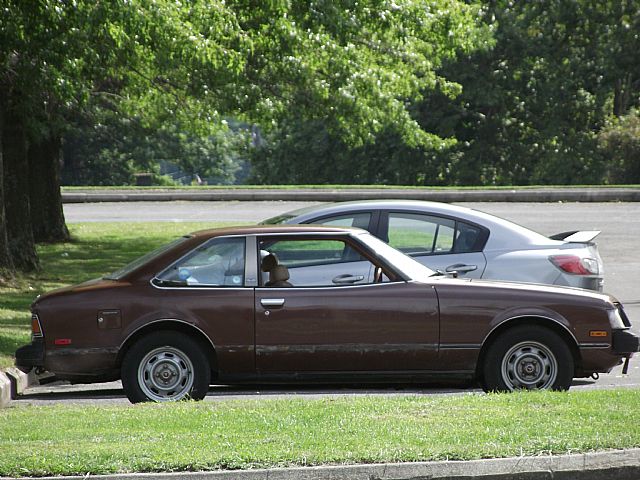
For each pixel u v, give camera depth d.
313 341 32.72
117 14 51.88
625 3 190.75
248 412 28.56
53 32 54.34
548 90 195.38
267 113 85.00
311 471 22.59
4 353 41.59
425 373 32.91
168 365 32.53
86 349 32.50
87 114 97.88
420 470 22.78
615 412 27.48
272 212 117.25
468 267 41.38
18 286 64.69
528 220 103.88
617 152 160.00
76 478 22.55
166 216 116.75
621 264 77.94
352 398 31.03
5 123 70.88
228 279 33.06
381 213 42.66
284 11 61.88
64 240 94.75
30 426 27.53
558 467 23.06
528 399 29.52
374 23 68.56
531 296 32.88
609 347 32.88
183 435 25.72
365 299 32.81
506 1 192.38
